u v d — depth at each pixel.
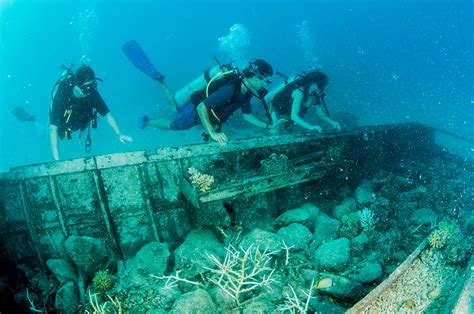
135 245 3.88
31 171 3.59
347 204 4.69
